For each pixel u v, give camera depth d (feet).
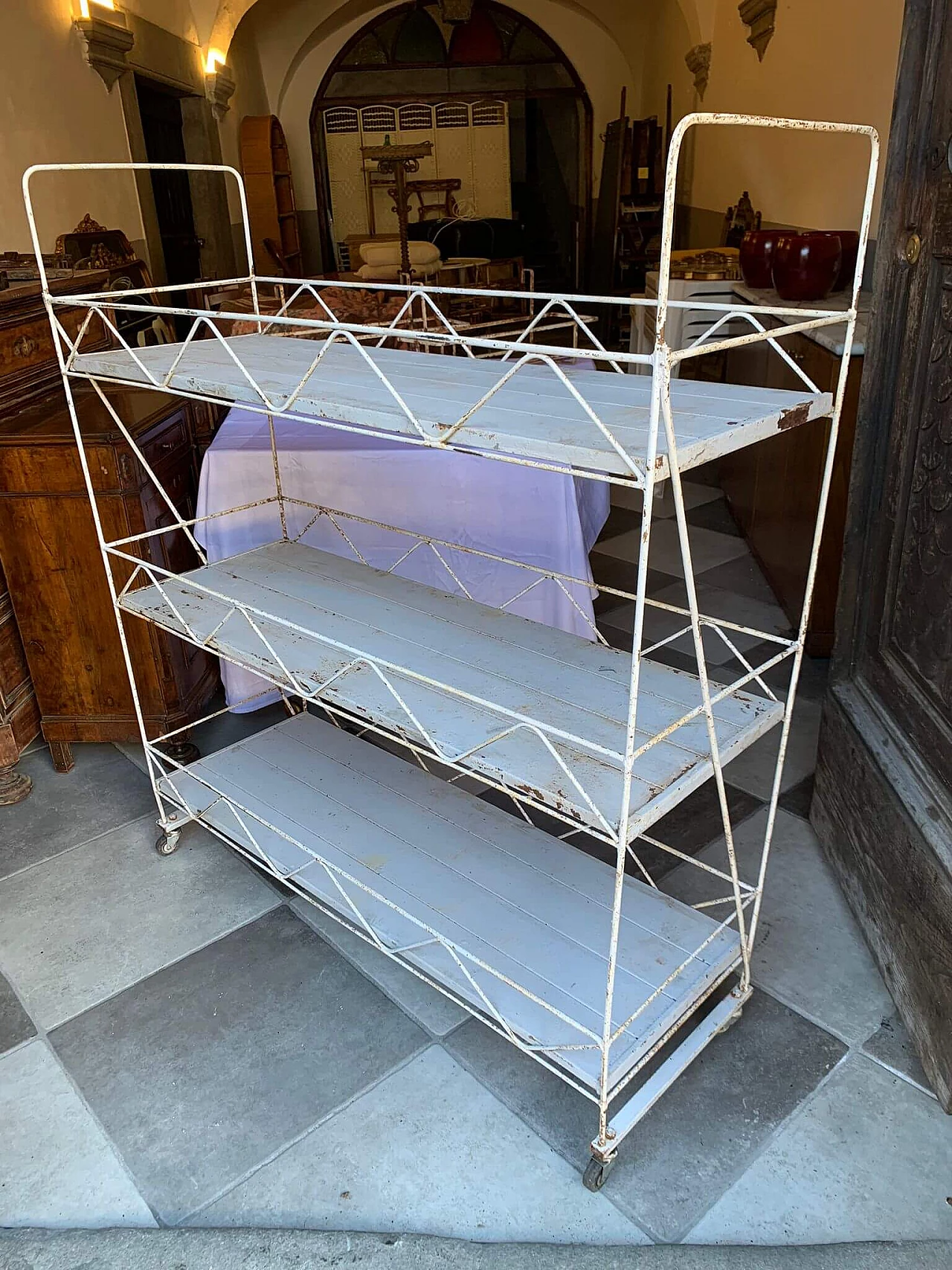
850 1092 4.86
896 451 5.53
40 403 7.71
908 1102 4.80
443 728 4.57
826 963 5.69
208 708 8.71
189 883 6.60
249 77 25.43
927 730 5.20
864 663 6.17
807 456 9.08
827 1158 4.53
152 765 6.92
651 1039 4.48
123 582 7.12
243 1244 4.13
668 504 13.94
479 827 6.10
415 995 5.59
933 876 4.78
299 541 7.78
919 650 5.33
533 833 6.04
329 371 5.16
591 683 4.97
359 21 28.14
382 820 6.20
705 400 4.12
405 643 5.49
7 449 6.70
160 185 18.90
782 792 7.34
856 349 8.16
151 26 17.60
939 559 5.04
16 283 8.29
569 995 4.74
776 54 14.94
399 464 7.41
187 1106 4.93
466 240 29.73
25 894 6.54
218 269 21.47
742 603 10.53
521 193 35.91
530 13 28.48
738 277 14.11
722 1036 5.21
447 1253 4.05
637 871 6.51
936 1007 4.77
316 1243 4.12
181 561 7.79
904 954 5.18
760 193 16.03
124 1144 4.74
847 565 6.15
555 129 34.24
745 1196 4.36
